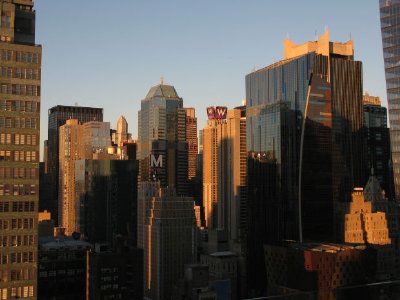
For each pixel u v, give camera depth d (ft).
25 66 547.90
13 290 523.70
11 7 552.00
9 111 536.83
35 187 540.93
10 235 526.16
